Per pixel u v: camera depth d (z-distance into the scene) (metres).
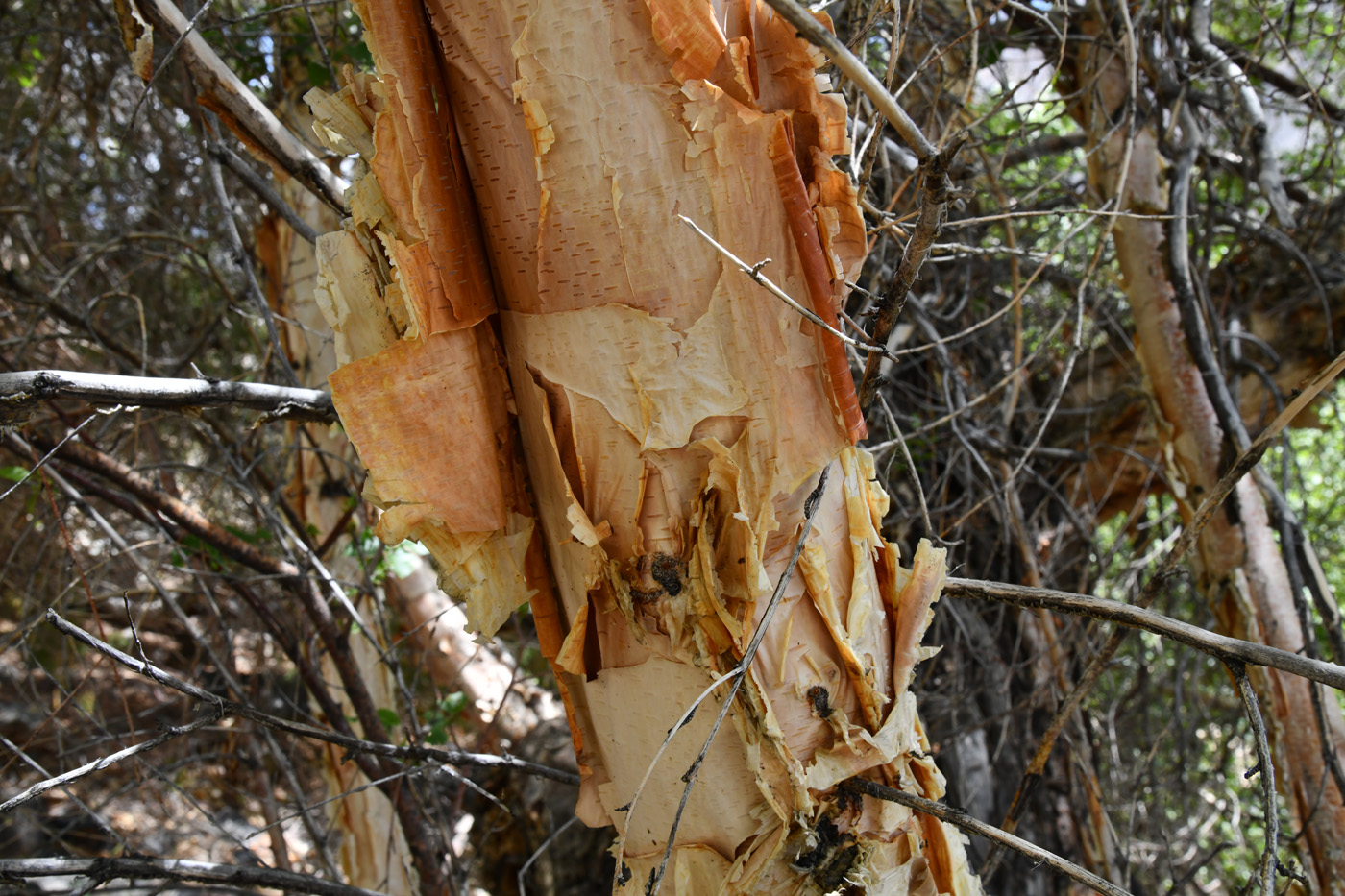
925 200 0.88
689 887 0.95
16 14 2.57
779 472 0.91
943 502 2.02
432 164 0.92
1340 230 2.15
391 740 1.51
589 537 0.93
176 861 1.06
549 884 2.16
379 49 0.91
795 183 0.89
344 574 1.94
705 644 0.93
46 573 1.95
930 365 2.20
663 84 0.89
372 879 1.86
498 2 0.90
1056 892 2.01
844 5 1.29
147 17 1.06
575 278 0.91
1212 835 2.21
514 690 2.45
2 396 0.94
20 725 2.88
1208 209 1.73
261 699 2.04
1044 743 1.09
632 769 0.97
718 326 0.91
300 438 2.02
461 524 0.95
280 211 1.24
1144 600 1.03
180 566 1.47
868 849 0.95
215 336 2.66
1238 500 1.50
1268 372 2.14
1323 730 1.23
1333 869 1.36
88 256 1.79
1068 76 1.81
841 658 0.95
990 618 2.14
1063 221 2.04
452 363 0.93
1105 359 2.30
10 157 2.43
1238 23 2.30
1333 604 1.42
